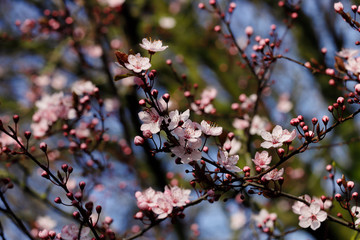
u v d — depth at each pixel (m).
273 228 3.59
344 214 5.15
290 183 6.27
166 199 2.50
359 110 2.33
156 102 2.27
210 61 7.28
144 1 6.74
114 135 6.18
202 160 2.55
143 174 5.91
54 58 6.03
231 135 2.90
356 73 2.93
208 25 7.02
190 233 6.63
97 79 5.90
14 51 6.89
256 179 2.57
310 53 6.26
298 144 5.88
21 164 4.18
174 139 2.34
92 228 2.66
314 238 5.09
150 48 2.30
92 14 6.03
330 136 6.04
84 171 4.32
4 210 2.97
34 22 6.10
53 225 4.53
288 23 4.21
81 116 4.05
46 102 4.11
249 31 4.05
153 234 6.15
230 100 7.00
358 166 5.77
